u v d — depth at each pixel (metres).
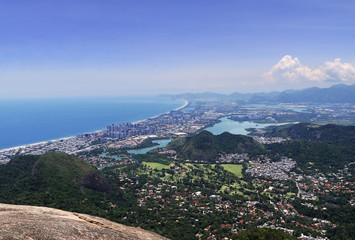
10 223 24.88
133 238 32.06
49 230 25.31
